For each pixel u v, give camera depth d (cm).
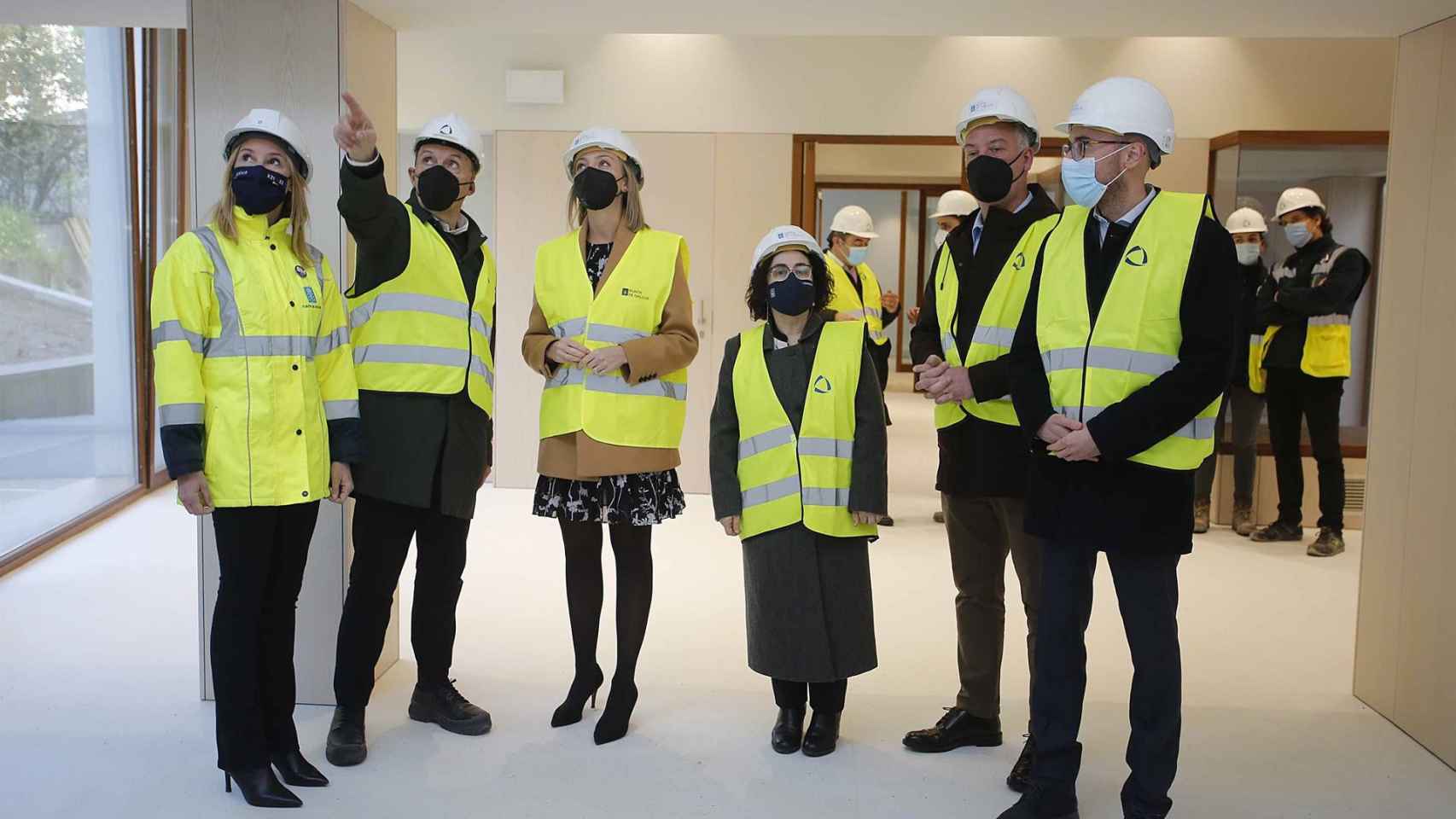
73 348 600
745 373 318
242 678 278
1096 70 692
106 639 424
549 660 402
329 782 297
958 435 307
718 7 370
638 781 302
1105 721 351
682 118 712
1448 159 332
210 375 267
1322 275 586
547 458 323
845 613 311
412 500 306
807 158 722
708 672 393
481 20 382
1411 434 348
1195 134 691
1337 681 396
